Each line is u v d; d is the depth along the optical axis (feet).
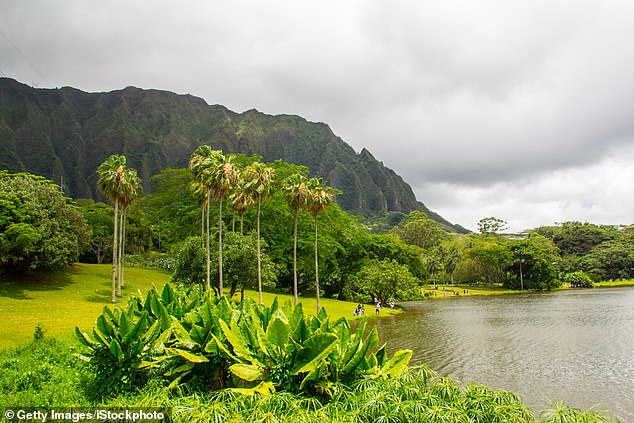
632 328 108.99
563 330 108.37
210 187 113.19
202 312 34.22
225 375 33.12
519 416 24.43
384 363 34.22
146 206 261.03
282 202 184.85
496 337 98.48
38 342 51.37
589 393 53.36
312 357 28.27
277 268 170.71
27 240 116.98
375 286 178.29
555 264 399.24
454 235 612.29
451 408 23.98
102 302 119.75
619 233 453.58
